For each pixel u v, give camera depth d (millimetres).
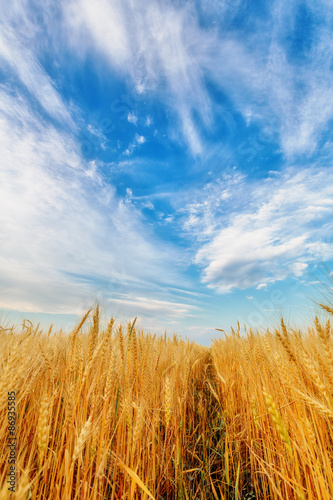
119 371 2650
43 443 1564
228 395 4227
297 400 2211
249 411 3637
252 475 3150
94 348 2221
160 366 3980
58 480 1832
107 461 2346
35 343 3178
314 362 2570
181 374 4793
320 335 2180
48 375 2660
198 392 5562
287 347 2393
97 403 2336
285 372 2336
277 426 1650
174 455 3139
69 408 2051
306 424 2045
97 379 2271
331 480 1923
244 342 4535
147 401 2826
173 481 2906
